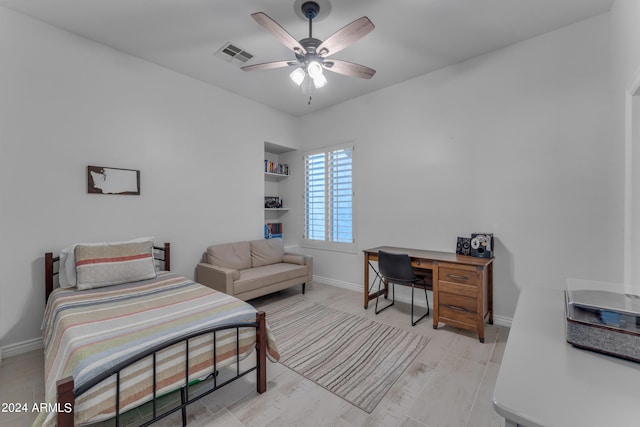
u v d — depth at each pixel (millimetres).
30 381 1910
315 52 2037
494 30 2438
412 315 2867
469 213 2959
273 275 3432
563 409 621
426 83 3238
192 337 1479
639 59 1564
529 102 2584
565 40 2396
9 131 2209
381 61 2957
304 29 2381
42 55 2348
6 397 1754
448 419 1578
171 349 1444
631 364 807
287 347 2400
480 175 2877
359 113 3881
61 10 2207
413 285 2873
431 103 3205
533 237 2592
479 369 2055
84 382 1152
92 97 2615
